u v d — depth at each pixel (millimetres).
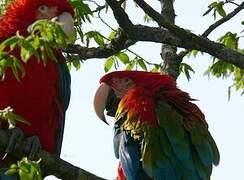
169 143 11758
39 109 12086
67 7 12633
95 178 10469
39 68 11859
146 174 11914
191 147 11852
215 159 12070
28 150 10984
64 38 9055
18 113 12008
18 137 10898
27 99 11945
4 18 12766
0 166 11555
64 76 12672
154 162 11695
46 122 12297
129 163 11883
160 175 11703
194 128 11930
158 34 13234
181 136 11789
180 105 12188
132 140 11953
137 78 12703
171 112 11953
